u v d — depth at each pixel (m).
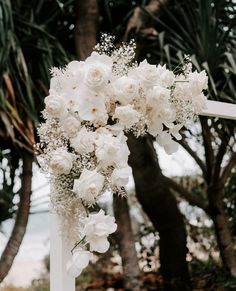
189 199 3.20
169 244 3.04
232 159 2.89
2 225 2.90
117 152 1.29
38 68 2.56
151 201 2.90
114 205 3.04
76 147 1.32
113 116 1.37
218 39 2.67
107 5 2.66
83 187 1.26
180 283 3.04
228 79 2.56
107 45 1.45
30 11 2.62
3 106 2.24
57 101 1.33
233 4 2.85
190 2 2.72
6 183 2.76
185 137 2.84
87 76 1.31
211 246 3.64
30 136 2.28
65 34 2.84
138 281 2.96
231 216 3.47
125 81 1.35
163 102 1.38
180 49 2.67
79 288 3.96
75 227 1.35
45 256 4.22
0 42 2.37
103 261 3.97
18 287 4.12
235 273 2.96
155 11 2.78
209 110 1.75
